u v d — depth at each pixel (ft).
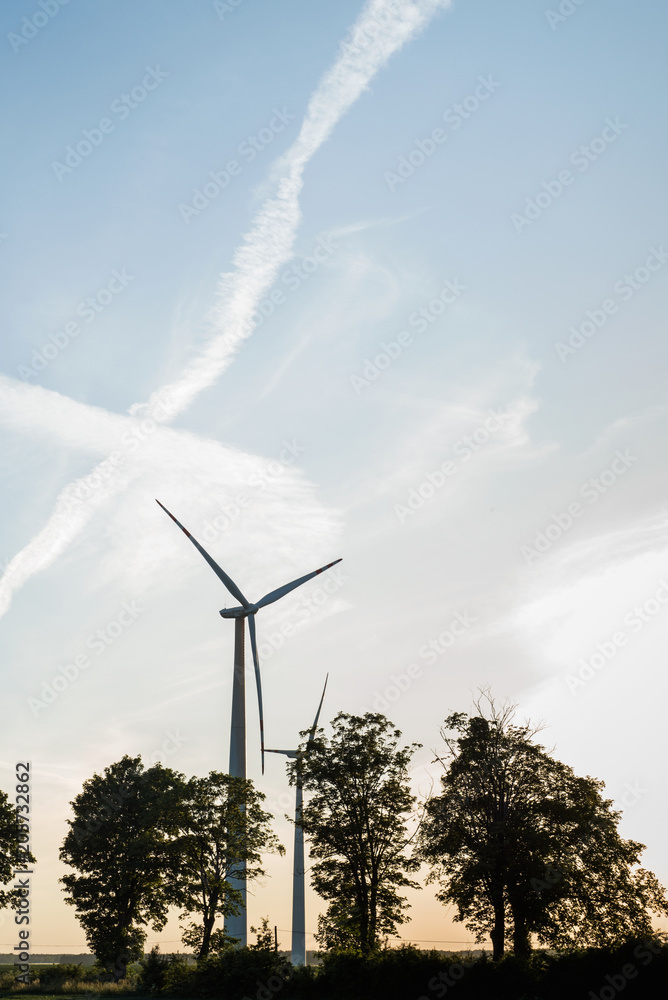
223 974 155.63
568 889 153.58
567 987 130.62
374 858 168.96
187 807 190.29
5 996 168.35
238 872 187.21
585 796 162.20
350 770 172.76
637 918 159.94
